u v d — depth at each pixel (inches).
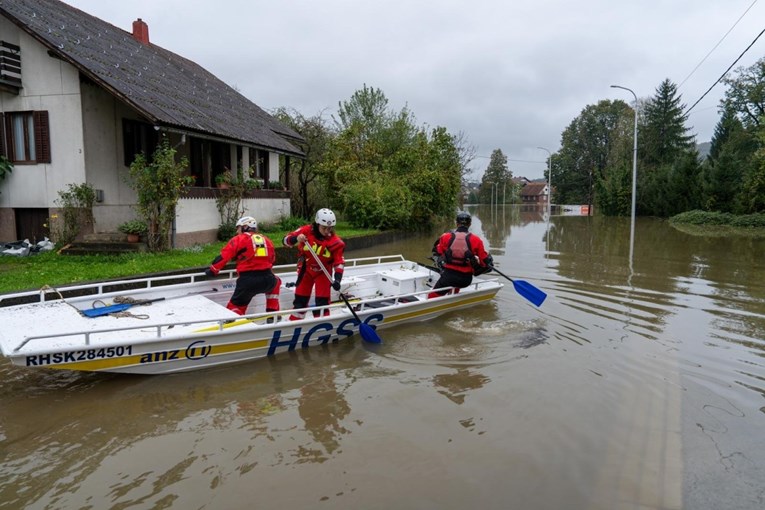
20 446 145.6
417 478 130.6
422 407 171.2
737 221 966.4
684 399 176.9
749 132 1530.5
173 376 196.4
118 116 458.3
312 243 244.7
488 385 189.0
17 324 194.2
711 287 360.2
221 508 118.7
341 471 133.8
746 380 192.9
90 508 118.4
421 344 235.9
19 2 458.0
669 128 1782.7
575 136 3034.0
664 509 118.6
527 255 543.8
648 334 248.4
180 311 225.5
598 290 350.0
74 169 429.4
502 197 3646.7
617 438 150.8
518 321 272.7
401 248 631.2
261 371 203.5
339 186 791.1
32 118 431.2
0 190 443.5
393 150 1085.1
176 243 439.5
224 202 514.9
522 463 137.6
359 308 249.8
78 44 444.8
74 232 421.4
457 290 287.3
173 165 412.2
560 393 181.8
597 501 121.3
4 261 366.6
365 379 195.3
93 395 179.8
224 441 149.1
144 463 137.3
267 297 253.8
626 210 1502.2
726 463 137.9
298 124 906.7
